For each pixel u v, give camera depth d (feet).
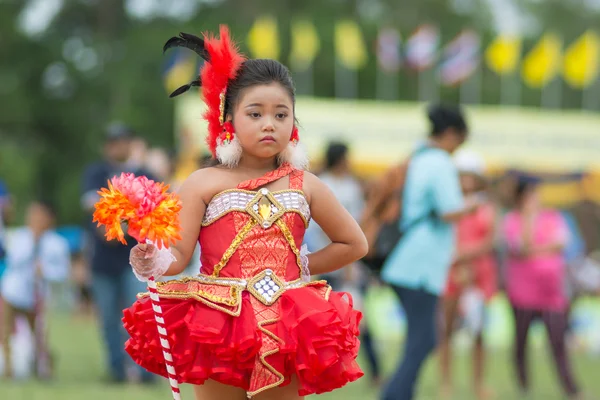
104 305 57.47
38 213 61.62
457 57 190.90
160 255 24.07
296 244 25.91
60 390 52.49
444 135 44.06
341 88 257.96
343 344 24.52
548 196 139.85
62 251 61.98
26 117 244.01
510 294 59.72
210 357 24.62
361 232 27.20
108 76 246.27
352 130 136.05
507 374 68.44
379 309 92.02
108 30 260.62
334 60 257.55
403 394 41.16
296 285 25.59
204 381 25.44
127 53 241.96
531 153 142.10
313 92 258.78
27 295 59.88
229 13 258.16
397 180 43.14
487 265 57.88
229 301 24.67
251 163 26.27
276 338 24.52
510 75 274.36
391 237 42.78
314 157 130.62
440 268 42.47
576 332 84.84
